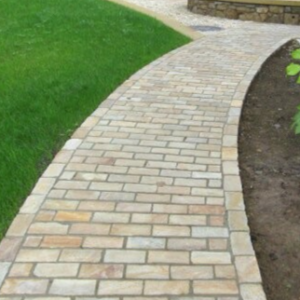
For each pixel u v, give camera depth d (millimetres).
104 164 3387
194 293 2182
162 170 3322
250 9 9672
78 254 2434
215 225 2691
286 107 4773
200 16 9945
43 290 2189
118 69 5641
